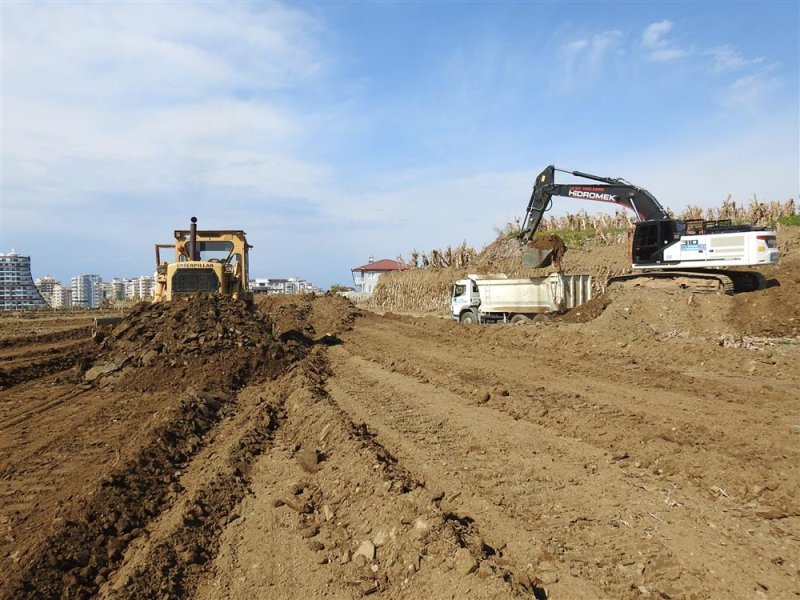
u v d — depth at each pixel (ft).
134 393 39.81
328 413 30.30
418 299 156.25
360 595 15.33
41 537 18.45
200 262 56.18
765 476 20.63
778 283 70.79
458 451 25.27
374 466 22.13
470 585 14.16
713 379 39.01
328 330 82.69
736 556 15.84
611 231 133.18
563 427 28.19
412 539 16.60
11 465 25.63
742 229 67.36
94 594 16.28
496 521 18.39
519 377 41.11
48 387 43.01
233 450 26.89
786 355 44.86
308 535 18.97
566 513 18.86
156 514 21.20
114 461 25.52
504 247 141.69
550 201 83.56
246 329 48.19
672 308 64.18
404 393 37.93
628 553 16.25
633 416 28.99
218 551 18.49
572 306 80.74
